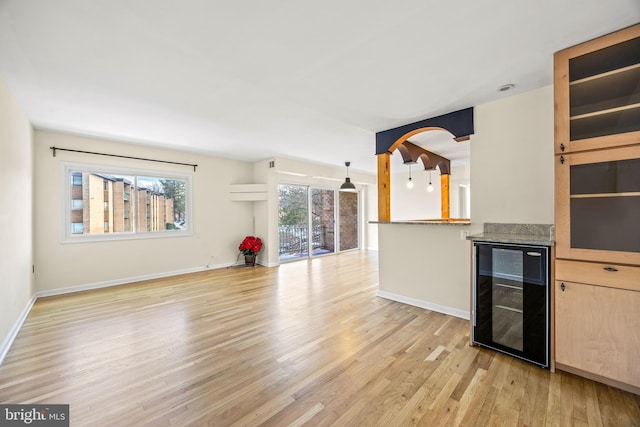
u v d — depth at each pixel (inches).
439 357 88.0
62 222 157.1
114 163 174.4
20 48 74.1
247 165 247.8
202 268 217.3
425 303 132.6
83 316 122.7
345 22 64.3
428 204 285.4
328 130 149.9
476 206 115.4
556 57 76.9
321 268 227.8
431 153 203.3
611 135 70.2
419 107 116.6
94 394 70.8
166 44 72.8
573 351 75.6
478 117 114.9
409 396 69.7
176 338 101.8
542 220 100.8
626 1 57.9
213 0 56.9
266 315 124.1
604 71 71.4
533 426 59.5
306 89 99.7
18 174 112.0
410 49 75.4
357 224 339.9
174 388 73.1
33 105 114.4
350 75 89.7
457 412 64.0
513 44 73.3
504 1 57.6
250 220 249.0
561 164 77.0
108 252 173.3
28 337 102.5
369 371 80.6
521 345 85.1
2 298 91.0
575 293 75.2
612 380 71.1
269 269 223.6
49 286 152.7
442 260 126.8
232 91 101.3
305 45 73.5
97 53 76.9
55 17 61.7
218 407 66.1
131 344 97.3
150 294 155.6
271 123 138.0
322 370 81.2
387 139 147.6
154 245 192.7
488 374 78.6
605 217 72.5
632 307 67.6
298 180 265.4
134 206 184.4
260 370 81.3
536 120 101.5
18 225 112.3
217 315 124.3
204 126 143.1
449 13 61.3
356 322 116.1
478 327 93.7
